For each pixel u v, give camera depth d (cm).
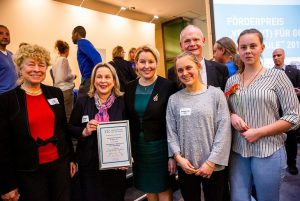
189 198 176
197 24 925
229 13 338
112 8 741
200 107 167
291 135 346
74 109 196
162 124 196
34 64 163
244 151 166
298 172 355
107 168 177
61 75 352
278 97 159
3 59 274
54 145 171
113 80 197
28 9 509
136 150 200
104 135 179
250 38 162
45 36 535
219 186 171
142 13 826
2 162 154
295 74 360
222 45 260
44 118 167
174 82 204
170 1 725
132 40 733
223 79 210
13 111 159
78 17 599
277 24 354
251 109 162
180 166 172
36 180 162
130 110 199
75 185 228
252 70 169
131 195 288
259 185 162
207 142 167
